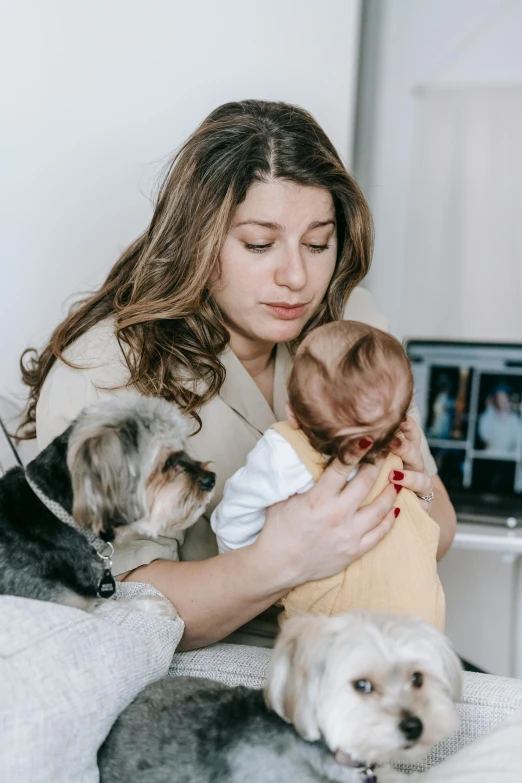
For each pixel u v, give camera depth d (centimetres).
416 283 303
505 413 291
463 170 297
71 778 107
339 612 136
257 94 239
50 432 152
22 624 113
